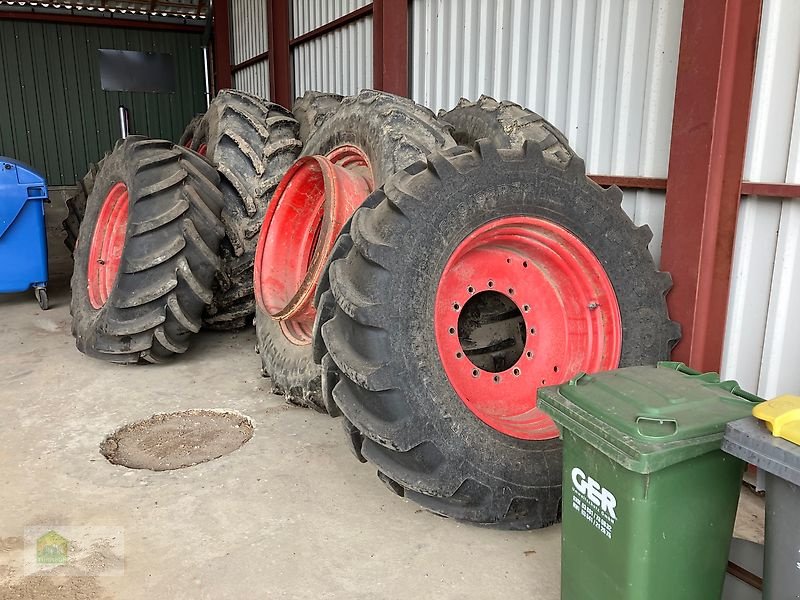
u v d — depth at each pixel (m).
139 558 1.96
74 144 9.06
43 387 3.41
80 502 2.28
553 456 2.06
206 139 4.69
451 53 4.01
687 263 2.40
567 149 2.66
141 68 9.25
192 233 3.25
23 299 5.46
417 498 2.04
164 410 3.11
